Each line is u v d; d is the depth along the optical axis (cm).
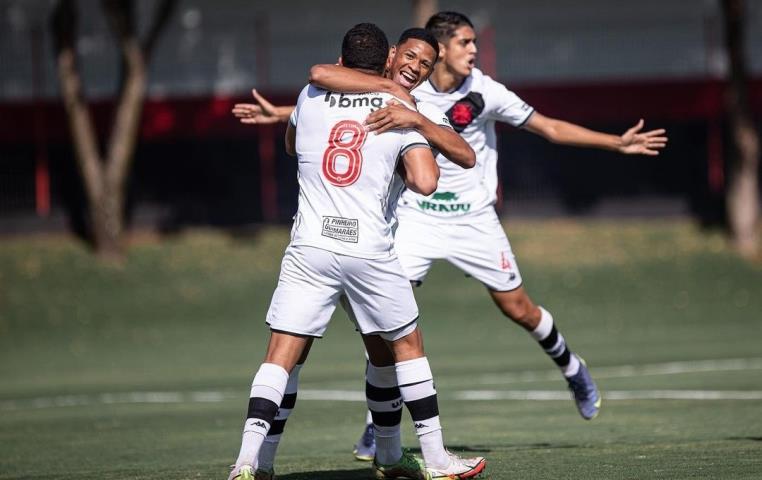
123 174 8900
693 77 9788
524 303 2766
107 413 3859
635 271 8869
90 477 2234
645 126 9738
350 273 1869
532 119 2669
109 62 9950
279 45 10000
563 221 9788
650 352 5847
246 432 1834
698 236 9506
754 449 2320
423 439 1962
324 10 10306
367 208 1859
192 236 9462
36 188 9375
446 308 8106
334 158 1867
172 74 9975
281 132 9662
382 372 2108
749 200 9281
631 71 9994
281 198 9694
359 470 2280
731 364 5041
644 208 9831
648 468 2078
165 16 8806
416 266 2736
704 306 8150
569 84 9706
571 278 8756
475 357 5991
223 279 8694
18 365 6469
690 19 9981
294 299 1880
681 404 3484
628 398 3750
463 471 1995
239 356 6556
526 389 4253
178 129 9562
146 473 2253
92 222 8956
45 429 3378
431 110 1998
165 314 8006
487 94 2684
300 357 2027
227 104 9600
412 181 1866
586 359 5594
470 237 2741
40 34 9638
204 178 9631
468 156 1916
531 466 2162
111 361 6544
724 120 9775
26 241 9181
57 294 8269
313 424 3312
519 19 10481
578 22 9994
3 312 7919
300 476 2194
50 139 9388
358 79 1891
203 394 4550
